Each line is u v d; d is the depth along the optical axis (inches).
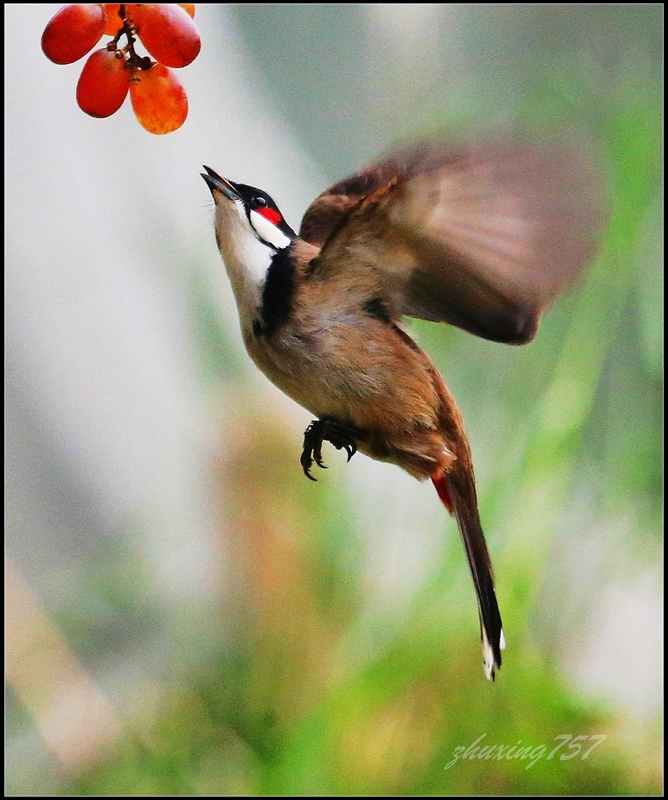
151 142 447.8
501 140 211.6
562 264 212.5
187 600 334.3
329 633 288.7
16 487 412.8
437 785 252.8
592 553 264.1
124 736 312.2
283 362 215.3
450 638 253.4
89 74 209.0
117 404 423.5
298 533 297.1
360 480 307.7
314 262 215.0
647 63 269.0
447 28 454.0
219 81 473.4
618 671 297.1
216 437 317.7
